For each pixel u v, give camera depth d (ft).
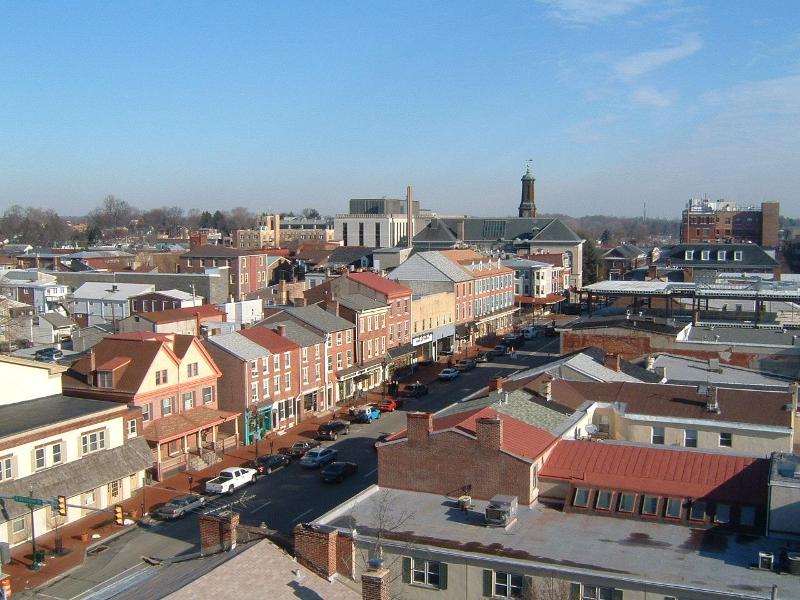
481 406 150.00
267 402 252.21
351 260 584.40
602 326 246.88
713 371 210.59
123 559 160.45
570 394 170.09
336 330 294.66
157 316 302.45
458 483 128.26
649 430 162.71
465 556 106.01
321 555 88.43
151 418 213.87
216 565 85.46
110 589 94.38
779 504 111.34
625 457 130.82
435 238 651.25
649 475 125.59
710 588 96.12
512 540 111.34
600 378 185.57
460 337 418.10
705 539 111.34
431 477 130.21
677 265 410.11
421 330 377.50
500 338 456.45
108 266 593.83
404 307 357.41
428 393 314.14
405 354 351.46
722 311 296.71
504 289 501.97
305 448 232.53
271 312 349.61
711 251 408.05
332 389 292.81
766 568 101.60
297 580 84.89
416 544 109.70
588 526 116.37
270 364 255.70
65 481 175.52
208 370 236.43
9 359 193.16
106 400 209.97
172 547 166.20
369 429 260.62
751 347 231.71
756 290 278.05
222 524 94.53
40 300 431.02
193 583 79.41
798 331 256.93
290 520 178.60
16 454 167.53
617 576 99.45
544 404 159.22
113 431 193.88
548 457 132.67
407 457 131.95
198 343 231.91
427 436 130.41
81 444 184.44
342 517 120.37
